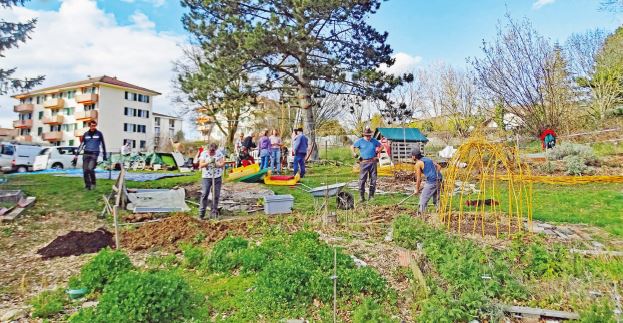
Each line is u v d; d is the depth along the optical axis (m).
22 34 16.92
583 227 7.44
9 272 5.42
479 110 25.23
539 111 19.84
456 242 5.55
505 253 5.20
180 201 9.98
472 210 9.02
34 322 3.85
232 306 4.15
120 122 52.34
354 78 18.25
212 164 8.73
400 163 19.36
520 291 4.27
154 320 3.58
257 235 7.12
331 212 8.48
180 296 3.84
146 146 51.19
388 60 19.02
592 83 23.56
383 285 4.37
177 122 74.25
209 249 6.23
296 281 4.22
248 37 15.53
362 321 3.66
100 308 3.62
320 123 36.47
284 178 12.78
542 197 10.69
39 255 6.23
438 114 42.00
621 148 17.86
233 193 10.69
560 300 4.15
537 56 19.34
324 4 15.62
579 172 14.38
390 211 8.86
